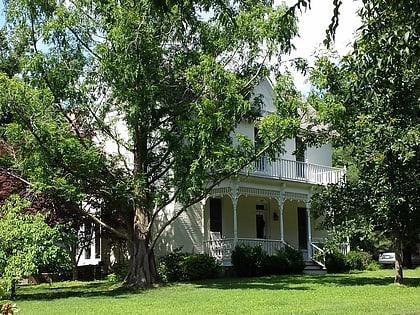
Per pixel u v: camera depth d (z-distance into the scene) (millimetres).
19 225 15797
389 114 17266
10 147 19891
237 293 16344
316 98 18250
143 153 20078
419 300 13773
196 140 17406
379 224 18406
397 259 19062
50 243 16062
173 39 18484
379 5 7719
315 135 19891
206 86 17703
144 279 19734
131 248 20250
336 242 19594
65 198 18328
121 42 16984
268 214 29484
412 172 17344
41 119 17156
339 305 12836
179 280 22156
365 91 10203
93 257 29844
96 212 24438
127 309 13180
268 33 18031
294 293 16062
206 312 12086
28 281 26312
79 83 18391
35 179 17781
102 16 18250
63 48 17984
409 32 6777
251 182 25594
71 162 18141
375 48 7766
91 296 17047
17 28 18094
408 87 16547
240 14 18312
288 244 27766
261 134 18141
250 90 19469
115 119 20234
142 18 17078
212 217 26328
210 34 18906
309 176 28531
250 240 25438
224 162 17656
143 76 17422
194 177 17453
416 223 18062
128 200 20391
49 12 18094
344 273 26156
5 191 22062
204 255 23250
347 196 18688
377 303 13172
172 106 18984
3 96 16359
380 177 17547
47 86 17875
